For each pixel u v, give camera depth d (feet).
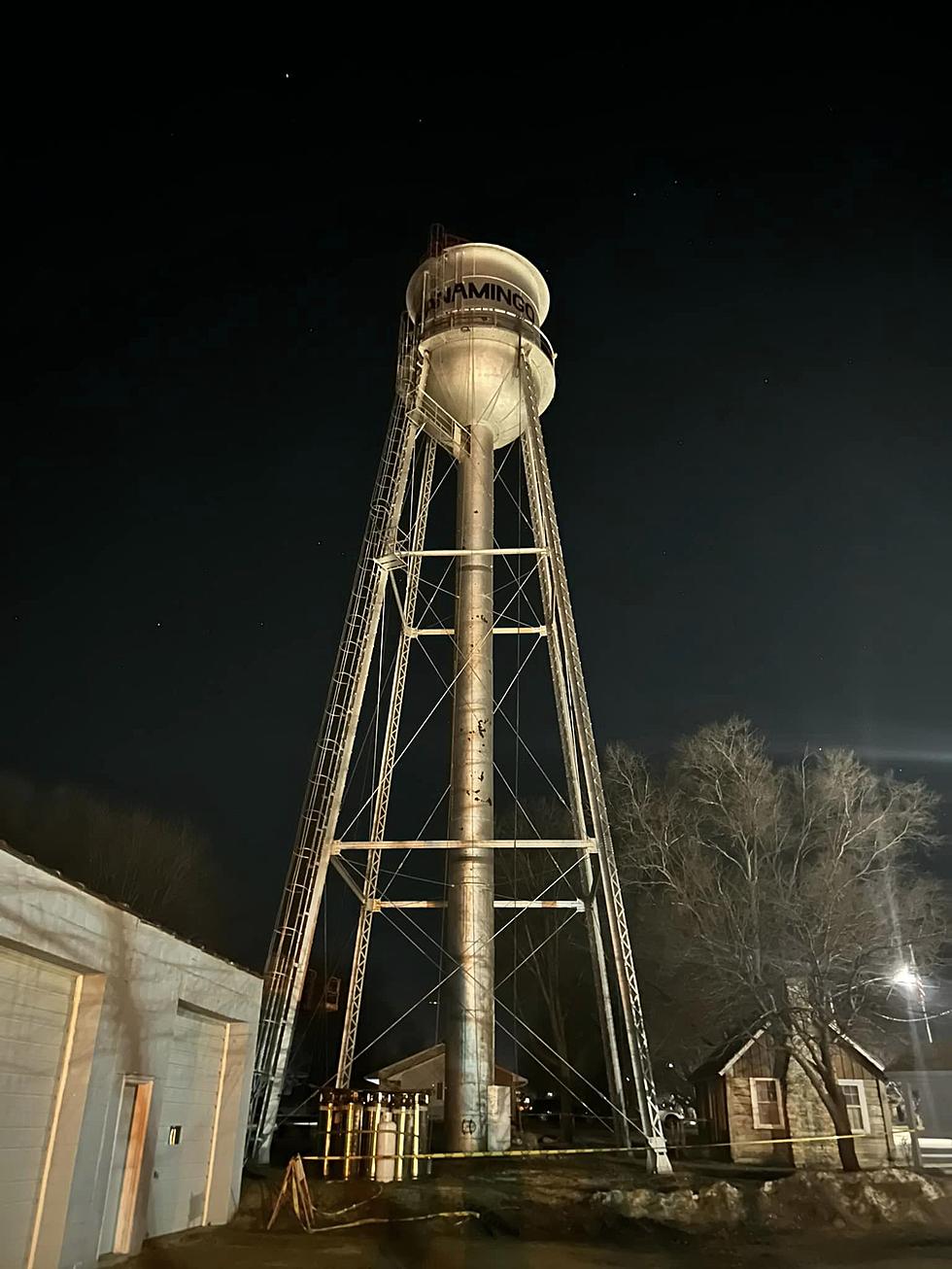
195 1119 51.21
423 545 97.14
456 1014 75.82
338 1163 69.92
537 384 95.50
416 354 94.07
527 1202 61.00
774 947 91.15
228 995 53.98
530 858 133.49
